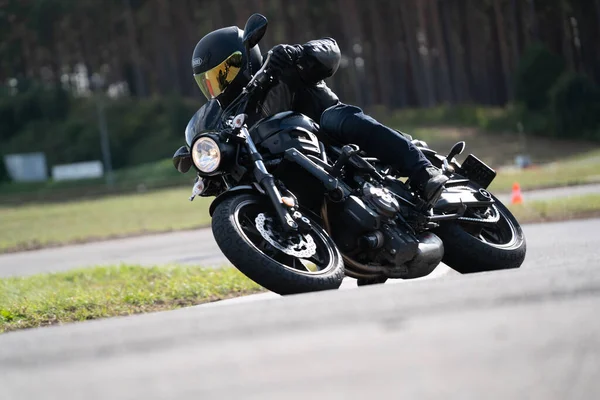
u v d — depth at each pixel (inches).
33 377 376.5
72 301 977.5
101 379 355.9
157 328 482.3
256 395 303.6
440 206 810.2
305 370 339.6
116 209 4857.3
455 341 373.4
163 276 1253.7
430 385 302.8
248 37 738.2
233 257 665.0
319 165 731.4
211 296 991.6
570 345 354.9
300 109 802.2
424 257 754.8
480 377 311.9
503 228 903.7
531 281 539.2
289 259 706.8
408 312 451.2
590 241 1242.6
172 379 342.3
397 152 759.7
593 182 3417.8
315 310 486.3
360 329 413.1
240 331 438.6
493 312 435.5
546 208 2124.8
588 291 482.9
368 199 729.6
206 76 791.7
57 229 3609.7
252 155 711.7
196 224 2938.0
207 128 790.5
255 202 709.3
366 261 744.3
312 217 743.7
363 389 302.2
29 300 1025.5
